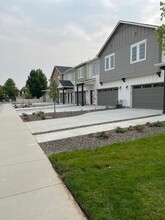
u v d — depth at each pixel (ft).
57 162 14.01
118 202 8.67
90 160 14.06
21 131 27.22
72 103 106.42
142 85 52.49
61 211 8.54
